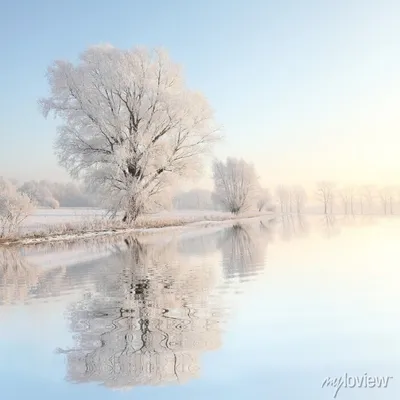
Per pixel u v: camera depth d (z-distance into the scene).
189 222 47.75
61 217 47.59
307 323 7.26
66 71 33.91
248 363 5.51
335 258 16.39
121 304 8.75
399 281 11.23
